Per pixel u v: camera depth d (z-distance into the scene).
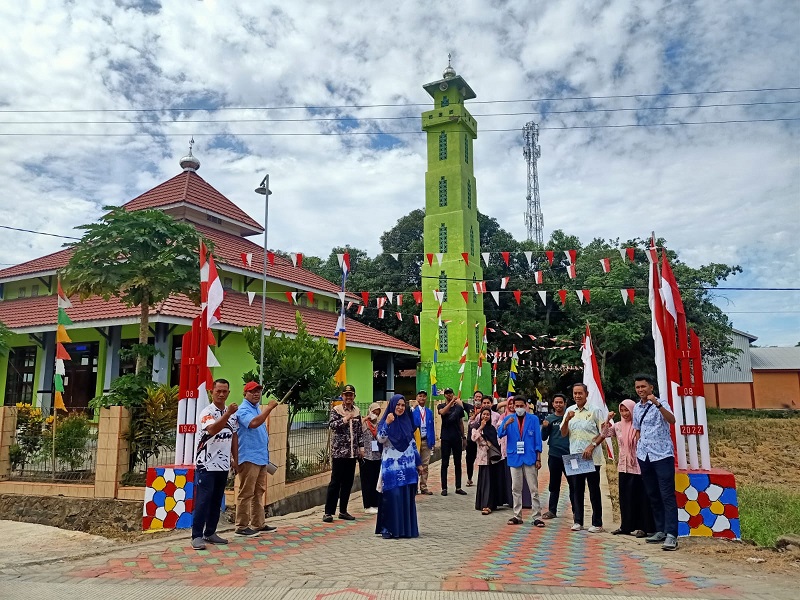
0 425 10.75
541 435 9.39
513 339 34.38
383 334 30.09
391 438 7.47
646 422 7.26
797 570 5.86
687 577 5.49
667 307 7.98
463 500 11.01
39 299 22.22
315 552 6.50
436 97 32.75
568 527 8.43
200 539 6.68
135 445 10.03
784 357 43.66
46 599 4.91
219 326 18.06
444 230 31.61
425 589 4.98
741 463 19.72
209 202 23.34
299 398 11.46
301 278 25.39
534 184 45.62
